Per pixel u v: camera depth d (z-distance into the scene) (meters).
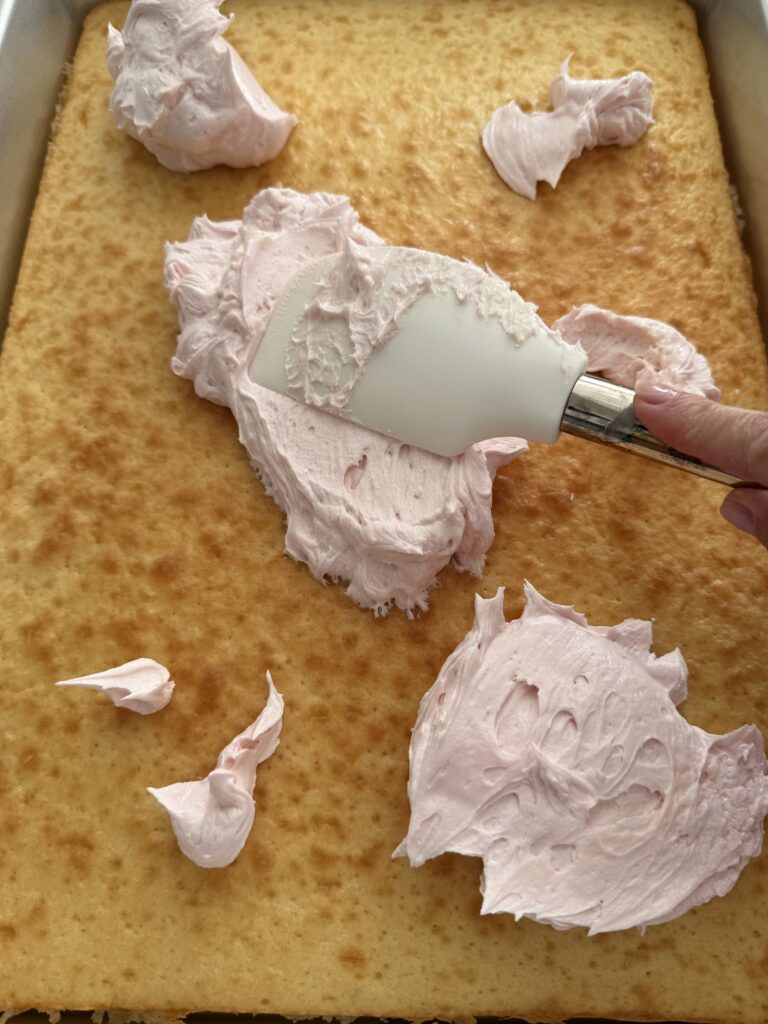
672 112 0.28
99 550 0.23
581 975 0.21
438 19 0.29
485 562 0.23
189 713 0.22
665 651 0.23
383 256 0.23
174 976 0.21
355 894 0.21
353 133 0.28
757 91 0.27
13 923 0.21
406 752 0.22
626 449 0.22
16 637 0.23
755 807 0.21
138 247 0.26
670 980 0.21
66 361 0.25
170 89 0.25
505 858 0.20
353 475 0.23
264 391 0.23
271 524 0.24
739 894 0.21
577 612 0.23
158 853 0.21
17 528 0.23
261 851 0.21
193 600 0.23
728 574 0.24
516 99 0.28
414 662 0.22
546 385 0.21
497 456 0.23
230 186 0.27
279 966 0.21
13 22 0.27
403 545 0.22
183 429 0.24
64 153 0.28
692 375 0.24
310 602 0.23
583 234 0.27
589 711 0.21
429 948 0.21
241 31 0.29
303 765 0.22
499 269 0.26
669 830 0.20
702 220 0.27
